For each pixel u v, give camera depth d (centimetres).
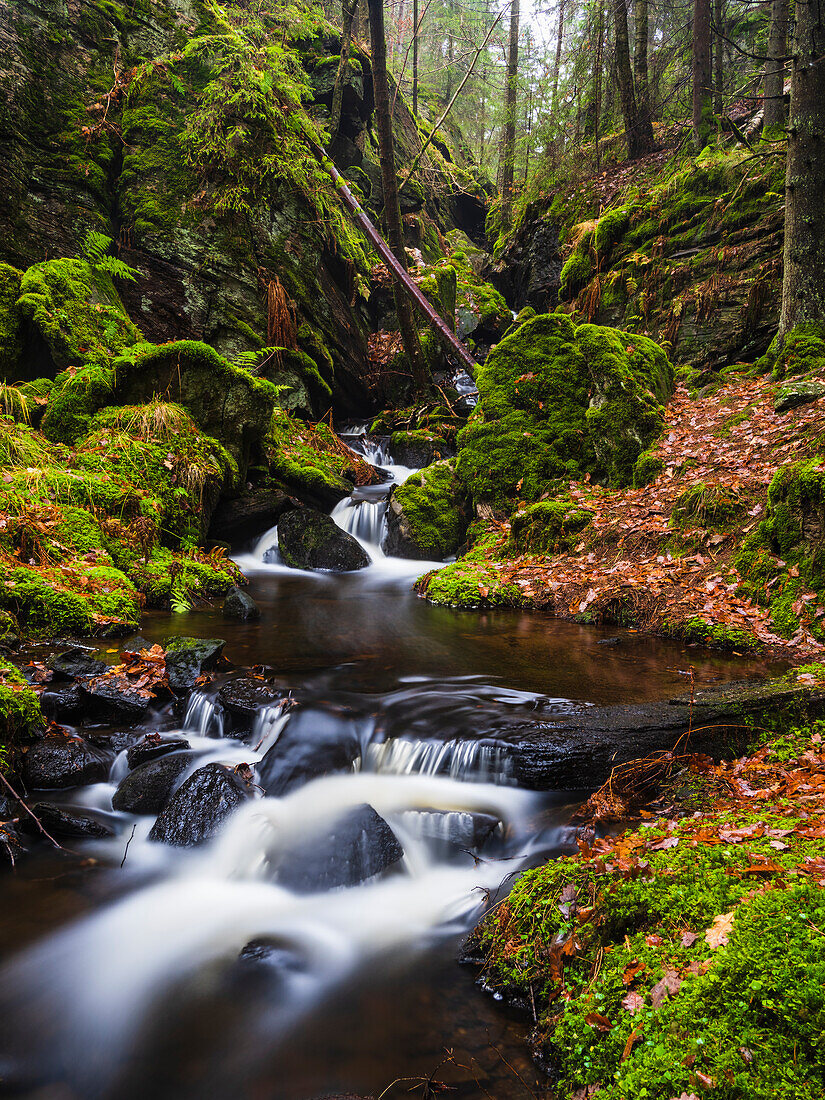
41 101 1032
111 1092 204
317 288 1361
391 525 968
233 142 1198
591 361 932
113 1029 228
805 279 896
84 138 1061
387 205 1305
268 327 1212
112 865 320
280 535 912
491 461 931
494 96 2653
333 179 1355
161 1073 211
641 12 1728
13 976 251
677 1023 171
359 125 1764
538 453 913
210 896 302
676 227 1327
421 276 1648
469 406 1384
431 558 938
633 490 823
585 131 1850
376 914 289
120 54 1152
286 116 1303
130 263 1084
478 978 244
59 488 688
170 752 397
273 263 1257
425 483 989
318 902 295
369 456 1285
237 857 319
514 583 736
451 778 366
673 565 664
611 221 1435
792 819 258
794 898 198
